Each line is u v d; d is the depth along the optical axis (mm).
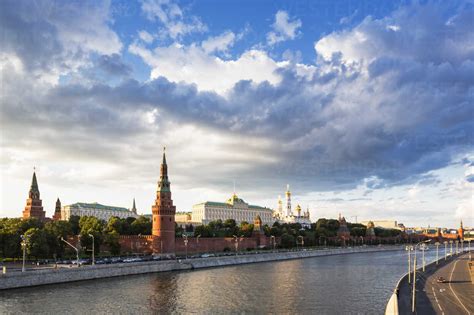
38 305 90625
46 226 167625
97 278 128875
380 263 197500
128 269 140250
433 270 158375
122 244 194625
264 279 135750
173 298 101562
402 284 113938
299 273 153375
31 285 110062
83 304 92875
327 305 95375
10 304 90750
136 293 106625
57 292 104625
